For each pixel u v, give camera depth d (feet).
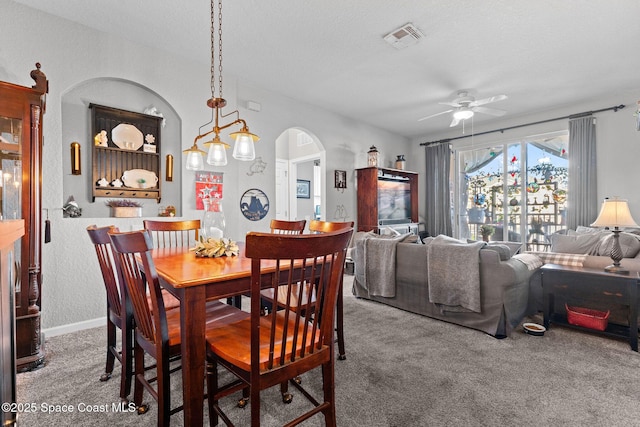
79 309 8.79
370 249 11.10
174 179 10.96
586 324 8.20
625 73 12.10
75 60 8.74
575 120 15.49
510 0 7.89
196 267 4.96
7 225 2.53
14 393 3.03
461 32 9.32
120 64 9.56
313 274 3.79
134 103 10.11
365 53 10.58
